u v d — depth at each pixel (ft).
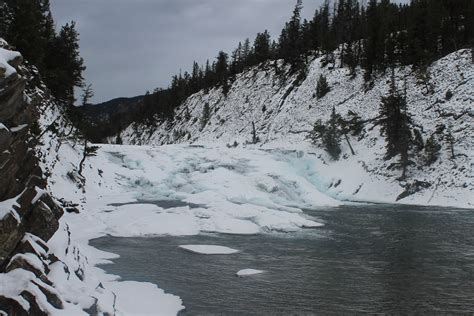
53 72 160.86
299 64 282.15
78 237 82.79
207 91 374.43
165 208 114.52
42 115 132.16
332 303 49.11
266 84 300.40
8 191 34.55
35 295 29.66
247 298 50.55
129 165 165.48
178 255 71.77
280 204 140.46
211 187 142.72
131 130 444.55
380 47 226.99
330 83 242.99
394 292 53.21
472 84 173.88
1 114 33.14
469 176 144.77
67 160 133.39
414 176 158.61
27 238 35.22
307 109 235.61
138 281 56.08
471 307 48.11
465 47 218.18
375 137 185.06
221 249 76.23
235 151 182.50
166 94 432.25
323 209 133.69
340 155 187.52
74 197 115.03
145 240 83.76
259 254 73.56
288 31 331.36
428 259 70.28
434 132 166.40
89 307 34.19
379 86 215.31
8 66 32.42
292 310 46.70
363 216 117.80
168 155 176.86
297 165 180.75
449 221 108.68
